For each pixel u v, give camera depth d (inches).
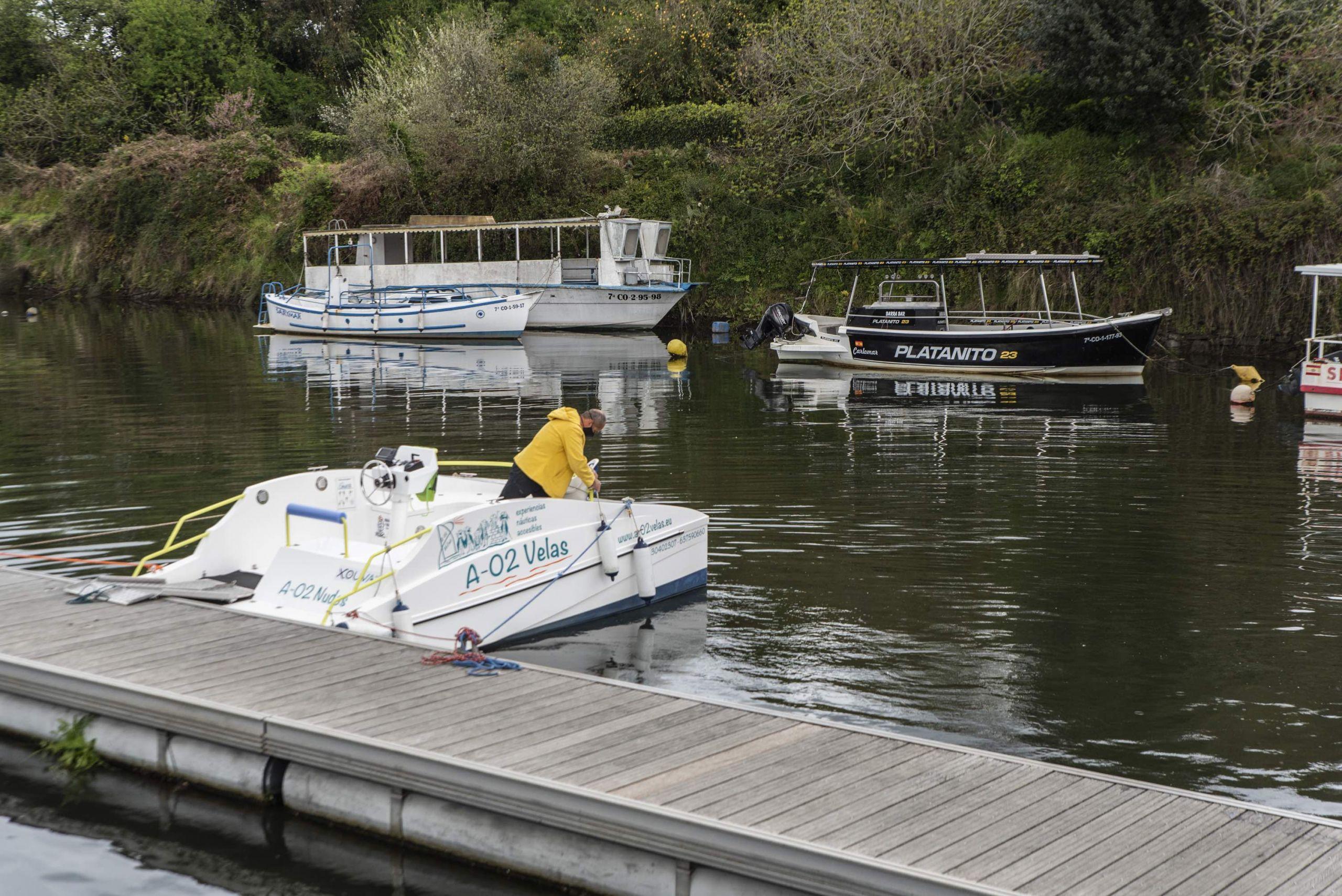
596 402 772.6
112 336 1272.1
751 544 402.3
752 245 1385.3
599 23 1760.6
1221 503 462.6
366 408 728.3
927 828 178.4
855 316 1002.7
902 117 1325.0
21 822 218.4
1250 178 1120.2
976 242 1246.3
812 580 360.8
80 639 267.1
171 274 1732.3
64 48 2018.9
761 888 175.8
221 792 227.9
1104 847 173.3
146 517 427.2
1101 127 1254.9
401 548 307.9
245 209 1721.2
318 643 266.8
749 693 271.4
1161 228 1116.5
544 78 1540.4
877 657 292.8
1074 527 423.2
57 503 449.4
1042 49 1250.6
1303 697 264.5
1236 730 247.1
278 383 863.7
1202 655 291.1
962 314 1017.5
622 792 189.0
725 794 189.2
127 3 2032.5
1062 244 1184.2
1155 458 565.3
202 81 1956.2
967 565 374.0
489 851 199.5
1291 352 1053.2
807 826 178.4
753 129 1444.4
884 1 1370.6
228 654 258.2
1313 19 1161.4
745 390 848.9
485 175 1551.4
